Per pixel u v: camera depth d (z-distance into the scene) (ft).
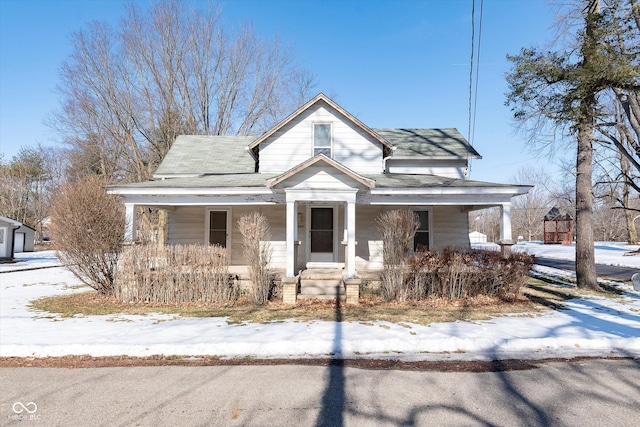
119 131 86.58
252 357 17.01
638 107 33.14
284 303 28.78
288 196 30.35
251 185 32.81
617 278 42.91
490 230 207.21
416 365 15.87
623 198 94.43
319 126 41.06
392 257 30.19
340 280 31.73
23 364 16.10
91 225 30.63
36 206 140.36
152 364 16.05
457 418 11.19
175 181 35.86
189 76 91.20
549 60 31.01
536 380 14.15
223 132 97.71
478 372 15.02
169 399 12.51
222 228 41.45
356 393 12.96
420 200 33.53
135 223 33.12
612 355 17.13
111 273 31.50
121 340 18.72
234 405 12.07
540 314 24.94
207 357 17.03
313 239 39.83
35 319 23.86
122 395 12.85
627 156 34.09
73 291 35.73
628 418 11.18
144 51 85.25
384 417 11.25
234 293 30.48
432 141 47.80
